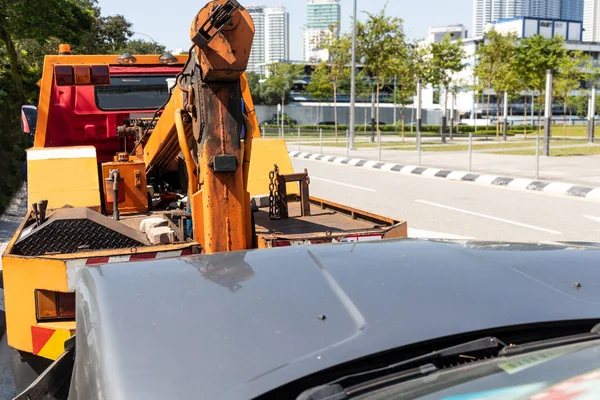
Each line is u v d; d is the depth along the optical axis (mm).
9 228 9562
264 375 1324
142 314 1576
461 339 1516
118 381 1314
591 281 1894
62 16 19984
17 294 3510
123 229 4004
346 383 1365
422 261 1978
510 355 1478
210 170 3766
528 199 12234
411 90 43094
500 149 26750
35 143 6953
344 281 1778
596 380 1341
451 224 9594
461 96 94938
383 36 36281
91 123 7270
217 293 1700
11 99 21266
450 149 27797
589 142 31875
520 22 112375
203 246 3953
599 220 9781
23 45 26969
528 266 1999
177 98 4387
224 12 3430
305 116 78875
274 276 1828
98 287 1777
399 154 24812
